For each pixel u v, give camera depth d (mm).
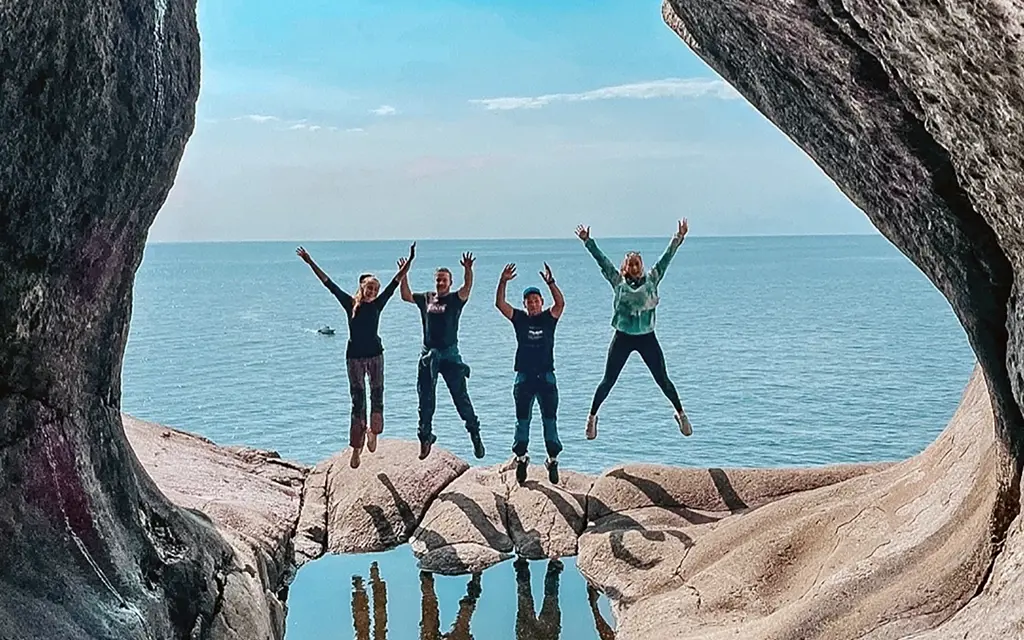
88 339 4793
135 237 5078
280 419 18438
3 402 4160
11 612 3834
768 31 4035
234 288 104000
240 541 6719
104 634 4215
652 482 8461
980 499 5016
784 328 39250
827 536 6301
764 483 8242
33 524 4246
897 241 4746
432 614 6980
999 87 2877
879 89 3656
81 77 3986
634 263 8594
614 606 7039
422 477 9164
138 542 5066
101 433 5105
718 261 198000
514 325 8812
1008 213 3506
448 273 8992
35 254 4094
